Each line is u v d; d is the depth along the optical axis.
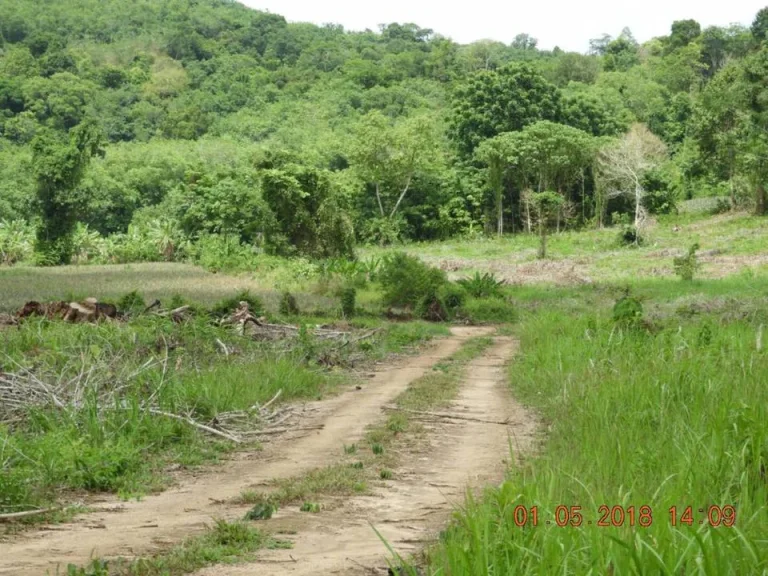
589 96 98.94
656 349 16.11
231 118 127.44
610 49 154.38
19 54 140.12
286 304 32.38
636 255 63.97
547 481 7.21
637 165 77.94
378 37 182.25
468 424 12.73
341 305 34.19
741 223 71.62
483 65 155.88
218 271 55.12
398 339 26.08
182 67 154.38
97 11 175.62
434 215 90.50
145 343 17.42
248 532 7.16
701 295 37.56
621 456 7.95
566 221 84.25
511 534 5.74
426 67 147.75
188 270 57.03
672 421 9.88
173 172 94.38
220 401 13.39
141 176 91.31
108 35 169.75
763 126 75.75
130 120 128.50
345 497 8.62
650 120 109.12
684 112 109.38
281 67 152.38
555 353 17.75
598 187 81.06
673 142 107.69
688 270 48.09
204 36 171.38
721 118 78.75
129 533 7.51
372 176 89.06
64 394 12.62
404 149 88.75
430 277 36.53
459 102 96.25
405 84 135.88
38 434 11.06
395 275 35.78
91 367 13.44
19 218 83.81
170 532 7.52
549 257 66.94
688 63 131.75
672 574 4.85
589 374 14.26
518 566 5.23
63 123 123.19
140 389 13.19
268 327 23.19
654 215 81.75
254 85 141.38
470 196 88.56
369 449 11.03
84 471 9.42
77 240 68.38
